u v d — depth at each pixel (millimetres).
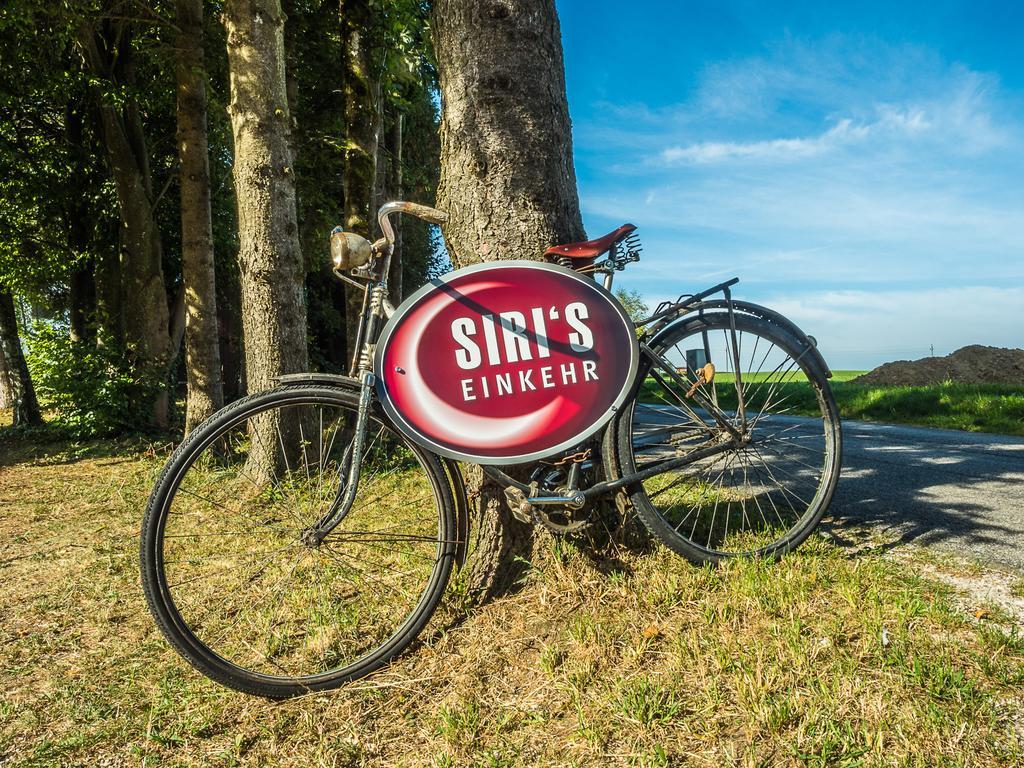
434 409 2291
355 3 8836
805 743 1585
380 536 2850
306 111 11844
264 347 5770
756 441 2713
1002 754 1496
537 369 2357
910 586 2375
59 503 5637
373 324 2350
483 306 2342
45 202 13227
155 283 11805
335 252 2207
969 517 3354
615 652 2072
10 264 13586
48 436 12055
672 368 2578
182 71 9133
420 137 16953
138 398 11250
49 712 2082
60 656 2498
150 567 2000
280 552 2643
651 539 2678
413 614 2299
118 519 4828
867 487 4066
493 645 2219
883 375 17906
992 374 17141
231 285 18203
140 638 2623
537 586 2496
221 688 2152
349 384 2295
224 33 10922
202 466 2945
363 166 8758
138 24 11203
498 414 2322
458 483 2412
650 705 1768
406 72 9273
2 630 2768
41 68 11141
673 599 2311
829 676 1814
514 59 2596
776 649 1958
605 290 2426
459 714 1868
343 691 2107
